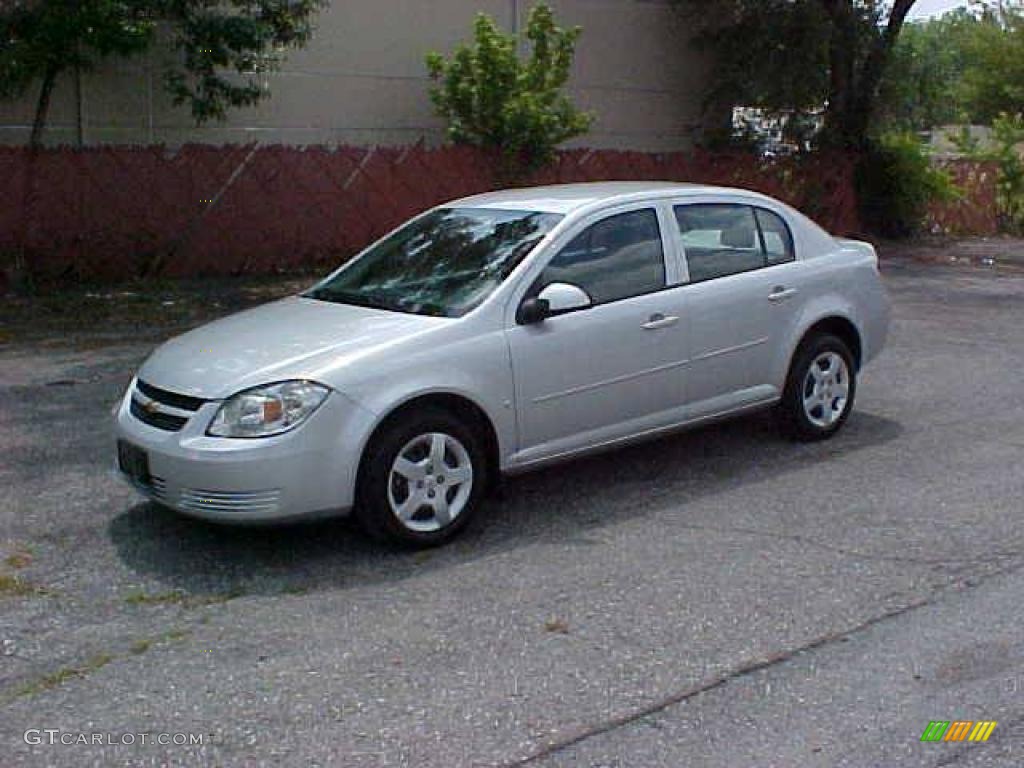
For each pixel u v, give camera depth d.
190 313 13.48
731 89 20.91
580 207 7.07
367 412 5.94
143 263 15.57
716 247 7.59
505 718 4.44
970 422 8.77
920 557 6.04
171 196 15.59
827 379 8.21
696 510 6.82
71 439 8.26
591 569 5.92
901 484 7.26
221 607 5.49
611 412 6.96
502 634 5.17
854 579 5.75
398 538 6.11
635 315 6.98
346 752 4.21
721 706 4.52
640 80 21.00
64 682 4.77
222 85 14.83
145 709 4.53
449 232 7.35
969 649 4.98
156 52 15.92
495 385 6.39
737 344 7.55
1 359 10.98
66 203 14.90
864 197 22.36
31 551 6.17
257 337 6.42
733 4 20.25
